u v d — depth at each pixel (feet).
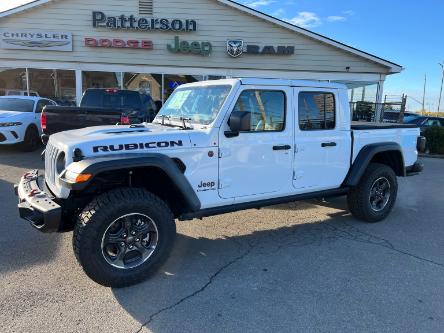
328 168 16.26
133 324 9.84
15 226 16.24
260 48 52.13
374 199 18.28
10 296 10.94
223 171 13.51
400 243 15.71
